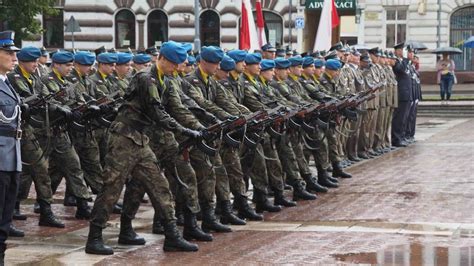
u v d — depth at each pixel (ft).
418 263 50.75
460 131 142.72
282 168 74.69
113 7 235.20
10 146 48.44
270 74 72.49
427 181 85.20
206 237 58.03
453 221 64.28
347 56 97.60
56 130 63.46
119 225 64.64
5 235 48.93
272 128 68.85
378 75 107.04
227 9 232.94
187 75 63.16
